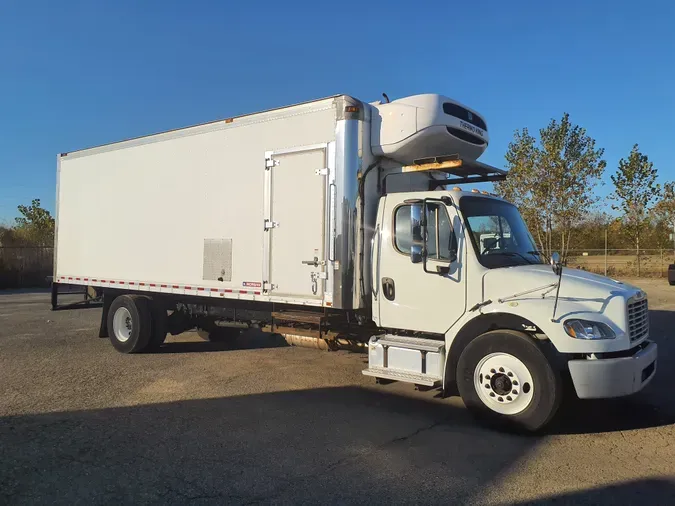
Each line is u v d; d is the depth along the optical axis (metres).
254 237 7.49
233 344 10.48
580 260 31.97
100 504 3.83
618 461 4.70
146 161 9.06
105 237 9.78
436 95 6.68
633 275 30.86
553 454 4.85
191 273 8.33
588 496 4.00
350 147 6.54
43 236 31.33
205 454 4.78
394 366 6.18
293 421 5.75
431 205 6.12
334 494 4.01
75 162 10.47
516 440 5.21
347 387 7.23
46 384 7.24
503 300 5.60
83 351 9.60
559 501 3.92
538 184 25.16
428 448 4.98
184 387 7.15
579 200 25.28
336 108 6.63
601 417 5.96
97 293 10.72
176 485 4.15
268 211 7.32
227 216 7.84
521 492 4.07
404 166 6.99
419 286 6.19
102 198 9.86
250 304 8.19
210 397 6.68
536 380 5.22
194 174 8.32
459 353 5.95
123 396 6.69
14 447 4.92
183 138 8.49
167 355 9.32
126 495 3.97
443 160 6.35
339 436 5.29
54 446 4.95
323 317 7.09
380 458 4.72
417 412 6.12
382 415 6.00
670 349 9.98
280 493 4.02
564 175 25.14
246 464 4.56
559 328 5.15
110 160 9.72
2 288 26.30
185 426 5.55
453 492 4.06
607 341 5.08
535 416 5.22
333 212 6.60
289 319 7.41
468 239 5.91
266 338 11.27
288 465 4.55
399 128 6.50
